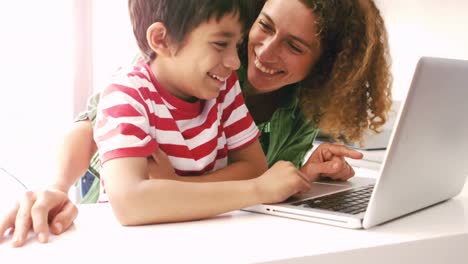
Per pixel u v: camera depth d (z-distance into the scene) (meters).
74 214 0.71
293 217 0.78
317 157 1.12
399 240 0.68
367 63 1.30
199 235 0.67
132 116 0.81
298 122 1.33
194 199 0.74
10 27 1.92
